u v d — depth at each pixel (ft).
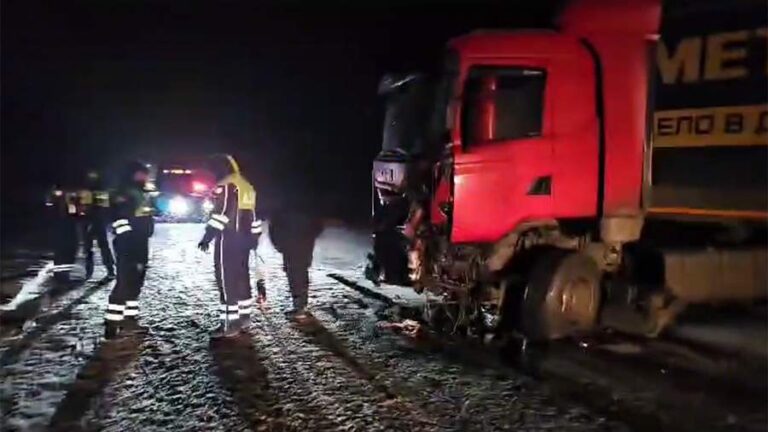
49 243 51.13
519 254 23.73
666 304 23.03
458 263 23.72
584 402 18.94
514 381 20.58
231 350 23.73
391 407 18.54
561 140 23.15
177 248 48.83
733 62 22.03
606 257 24.39
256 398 19.21
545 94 22.91
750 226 22.75
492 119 22.36
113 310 25.20
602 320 23.70
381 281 28.86
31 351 23.52
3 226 63.31
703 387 20.03
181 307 30.27
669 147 23.53
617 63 23.65
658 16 23.53
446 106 22.52
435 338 25.22
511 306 23.70
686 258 23.24
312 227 60.49
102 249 36.45
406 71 26.99
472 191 22.30
